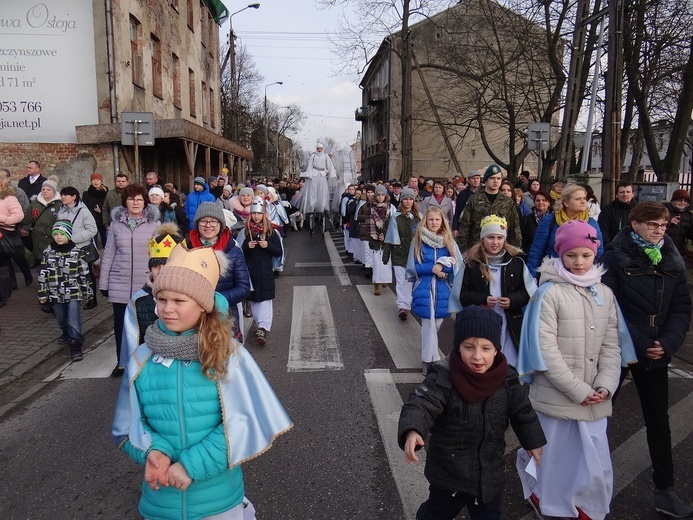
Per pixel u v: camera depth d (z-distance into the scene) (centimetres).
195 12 2536
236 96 3975
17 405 500
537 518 324
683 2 1606
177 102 2222
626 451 409
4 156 1494
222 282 526
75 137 1506
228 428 221
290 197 2708
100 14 1473
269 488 362
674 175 1636
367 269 1139
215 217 518
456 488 256
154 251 387
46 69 1478
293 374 574
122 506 344
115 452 412
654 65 1683
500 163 2512
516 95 2506
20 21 1459
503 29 2323
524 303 432
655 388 338
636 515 329
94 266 961
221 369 223
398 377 564
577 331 311
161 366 226
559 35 2077
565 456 312
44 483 371
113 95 1498
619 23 1048
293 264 1319
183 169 2417
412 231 790
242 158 3253
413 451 242
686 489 355
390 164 3872
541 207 798
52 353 635
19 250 792
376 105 4594
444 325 791
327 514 333
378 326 763
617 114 1061
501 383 254
